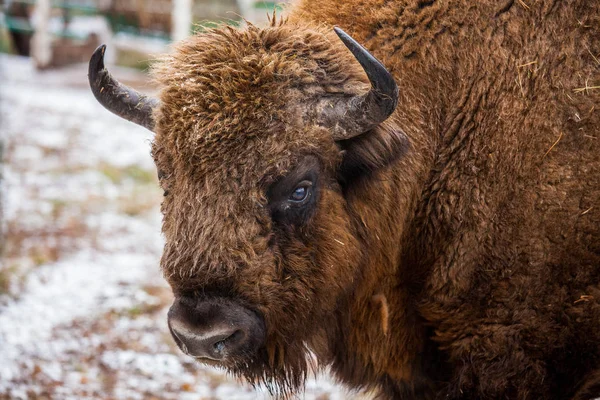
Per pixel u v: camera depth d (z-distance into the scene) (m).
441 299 4.83
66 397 6.49
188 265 4.00
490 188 4.66
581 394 4.76
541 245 4.58
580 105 4.54
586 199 4.52
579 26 4.59
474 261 4.71
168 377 7.07
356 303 4.89
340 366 5.27
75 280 9.02
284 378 4.65
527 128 4.60
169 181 4.19
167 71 4.38
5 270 9.00
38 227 10.56
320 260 4.39
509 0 4.73
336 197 4.44
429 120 4.84
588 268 4.58
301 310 4.36
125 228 10.91
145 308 8.41
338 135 4.26
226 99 4.06
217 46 4.25
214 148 4.02
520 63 4.66
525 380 4.71
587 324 4.61
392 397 5.41
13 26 23.20
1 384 6.53
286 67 4.20
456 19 4.80
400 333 5.09
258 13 18.52
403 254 4.97
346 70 4.39
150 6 22.16
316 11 5.03
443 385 5.04
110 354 7.40
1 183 11.12
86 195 12.03
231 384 7.02
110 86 4.70
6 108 16.52
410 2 4.89
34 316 8.02
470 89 4.77
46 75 21.00
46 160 13.47
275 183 4.10
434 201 4.83
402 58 4.85
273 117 4.09
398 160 4.50
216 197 4.00
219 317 4.00
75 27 23.78
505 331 4.68
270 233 4.11
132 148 14.70
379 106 4.11
